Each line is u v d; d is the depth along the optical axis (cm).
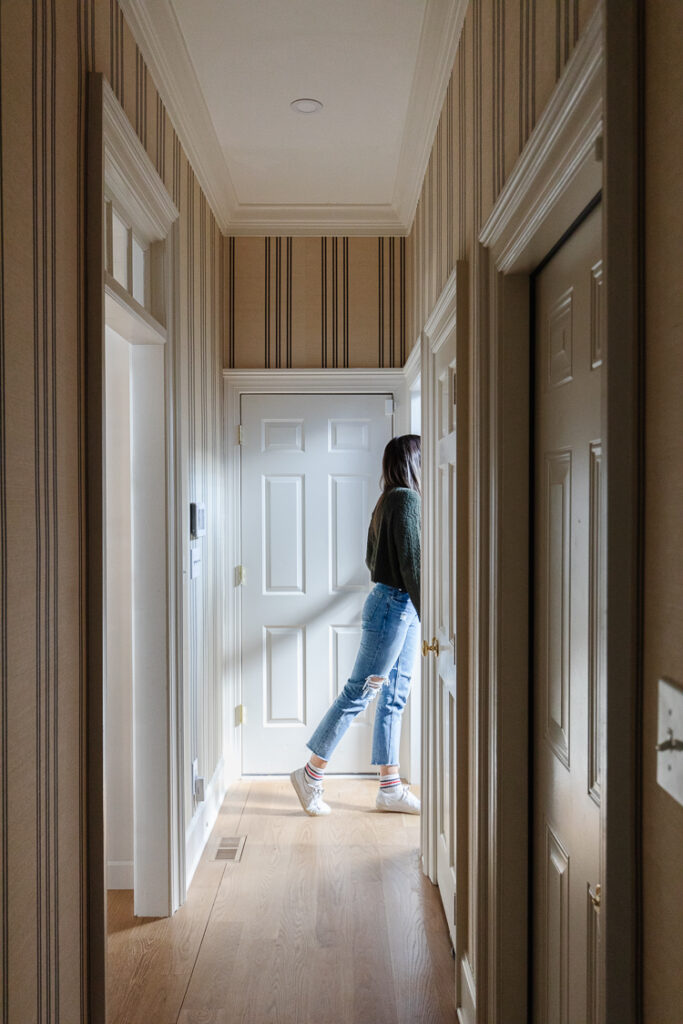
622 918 88
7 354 125
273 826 330
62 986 152
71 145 158
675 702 76
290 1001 211
